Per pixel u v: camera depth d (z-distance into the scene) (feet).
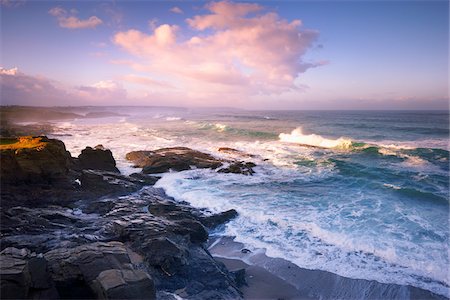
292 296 31.42
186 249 35.19
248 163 85.25
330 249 38.81
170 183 69.15
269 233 44.04
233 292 30.19
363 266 35.06
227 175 76.38
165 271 30.94
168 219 44.37
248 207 53.47
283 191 62.85
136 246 34.22
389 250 37.52
